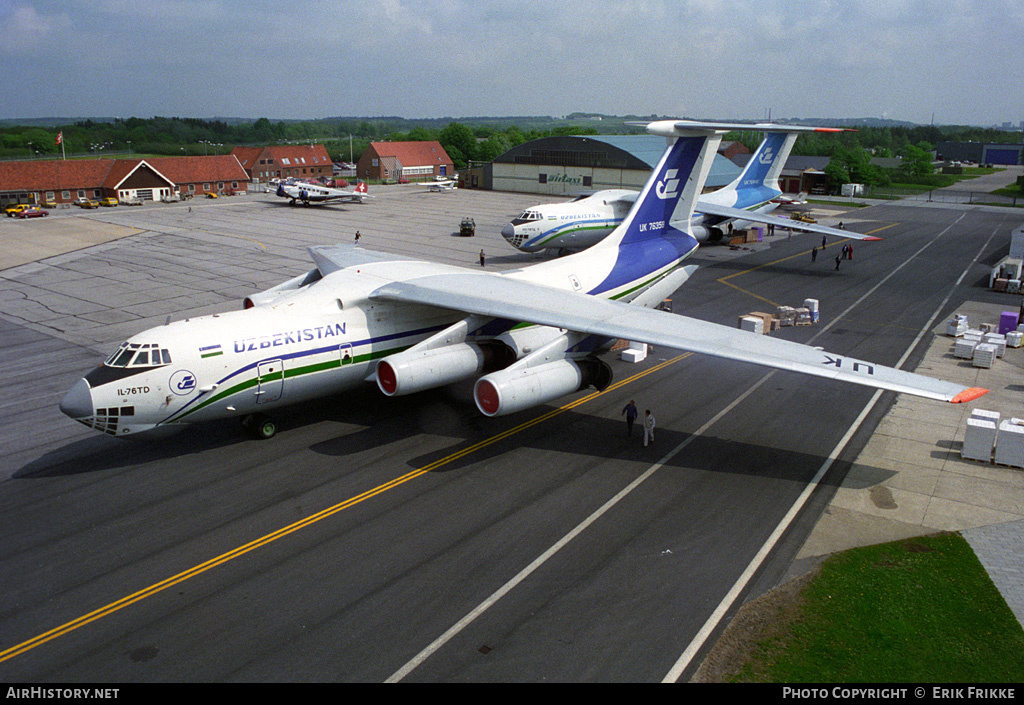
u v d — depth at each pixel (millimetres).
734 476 20281
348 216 77500
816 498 19078
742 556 16359
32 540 16750
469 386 27609
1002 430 20719
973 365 30062
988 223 78000
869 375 17469
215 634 13625
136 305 38875
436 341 22344
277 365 21219
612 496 19078
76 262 50938
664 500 18891
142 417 19562
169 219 73750
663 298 30984
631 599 14766
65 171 86062
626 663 12930
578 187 99125
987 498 19062
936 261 55094
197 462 20844
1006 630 13898
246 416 22391
